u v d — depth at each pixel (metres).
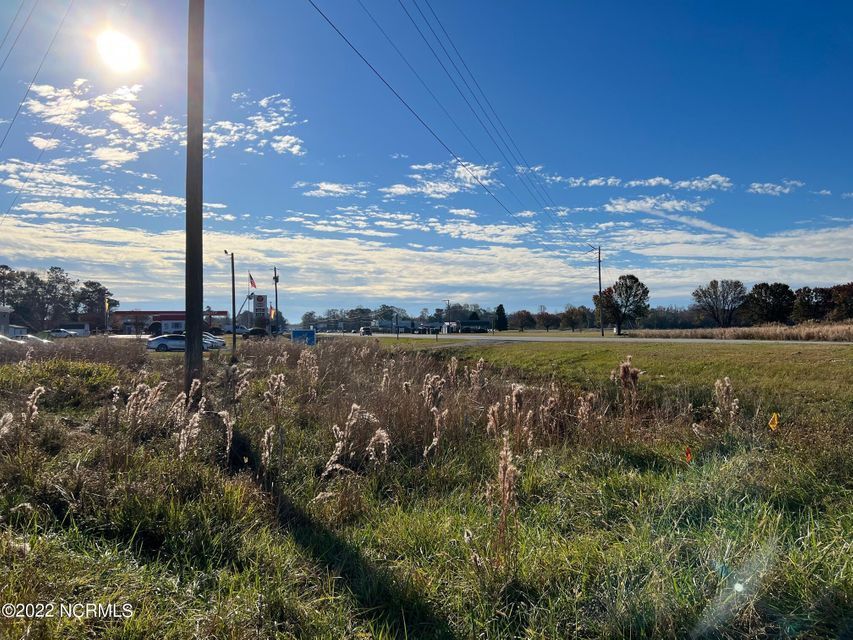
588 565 4.36
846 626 3.47
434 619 3.90
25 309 100.00
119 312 99.12
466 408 9.52
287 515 5.64
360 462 7.37
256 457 7.20
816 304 84.88
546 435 8.64
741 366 17.86
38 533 4.48
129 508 4.87
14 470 5.34
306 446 7.86
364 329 87.06
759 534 4.54
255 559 4.54
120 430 7.06
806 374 15.50
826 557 4.15
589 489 6.18
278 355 17.39
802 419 9.47
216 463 6.87
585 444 8.00
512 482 4.60
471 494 6.56
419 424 8.34
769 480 5.87
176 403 7.72
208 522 4.82
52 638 3.07
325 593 4.13
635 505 5.69
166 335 44.53
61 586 3.60
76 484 5.22
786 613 3.65
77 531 4.50
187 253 10.63
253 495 5.75
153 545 4.65
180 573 4.16
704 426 9.15
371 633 3.68
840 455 6.30
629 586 3.97
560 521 5.50
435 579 4.37
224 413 6.52
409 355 17.78
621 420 9.15
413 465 7.44
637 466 7.23
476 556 4.24
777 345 28.98
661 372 18.09
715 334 51.84
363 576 4.39
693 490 5.79
